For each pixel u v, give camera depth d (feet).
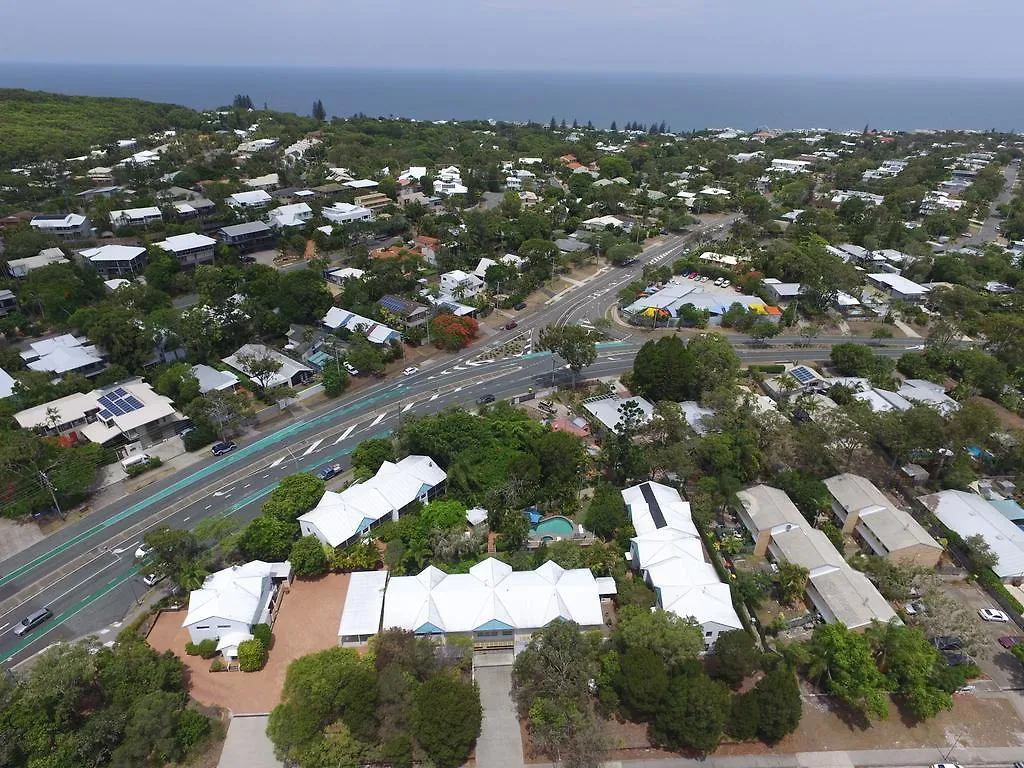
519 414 390.21
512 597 252.83
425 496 326.65
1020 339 487.61
